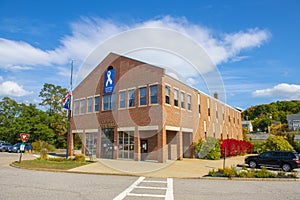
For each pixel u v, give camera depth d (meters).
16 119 41.12
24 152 29.80
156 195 7.31
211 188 8.59
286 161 15.49
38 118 40.34
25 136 16.25
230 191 8.02
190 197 7.07
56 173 12.09
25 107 41.22
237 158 23.23
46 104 47.53
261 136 47.16
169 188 8.52
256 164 16.52
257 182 10.23
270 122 77.88
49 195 6.83
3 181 9.05
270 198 7.01
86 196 6.87
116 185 8.88
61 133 42.47
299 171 15.36
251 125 76.56
